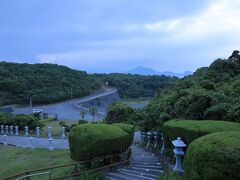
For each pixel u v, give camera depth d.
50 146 27.11
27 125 49.28
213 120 12.97
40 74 134.38
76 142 15.62
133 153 22.14
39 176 18.09
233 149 6.71
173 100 19.91
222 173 6.68
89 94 140.75
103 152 15.91
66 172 16.28
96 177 14.45
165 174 12.96
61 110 93.12
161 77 161.62
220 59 25.69
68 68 155.75
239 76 23.36
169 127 13.95
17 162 23.02
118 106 43.00
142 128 28.03
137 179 14.00
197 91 15.82
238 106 13.12
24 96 114.31
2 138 36.81
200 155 7.03
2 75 121.12
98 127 16.22
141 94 148.75
